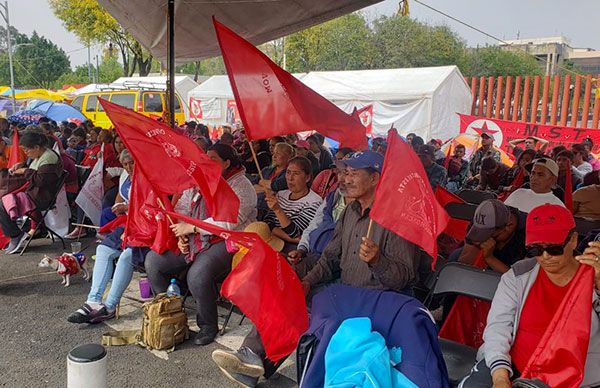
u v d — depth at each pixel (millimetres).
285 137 9297
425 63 30359
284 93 4422
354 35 32500
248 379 3520
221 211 4172
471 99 19484
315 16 7762
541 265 2463
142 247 4734
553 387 2277
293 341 3307
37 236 7156
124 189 5695
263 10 7723
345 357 2490
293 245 4559
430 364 2525
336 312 2744
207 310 4273
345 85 19781
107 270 4730
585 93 17406
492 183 8859
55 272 6039
